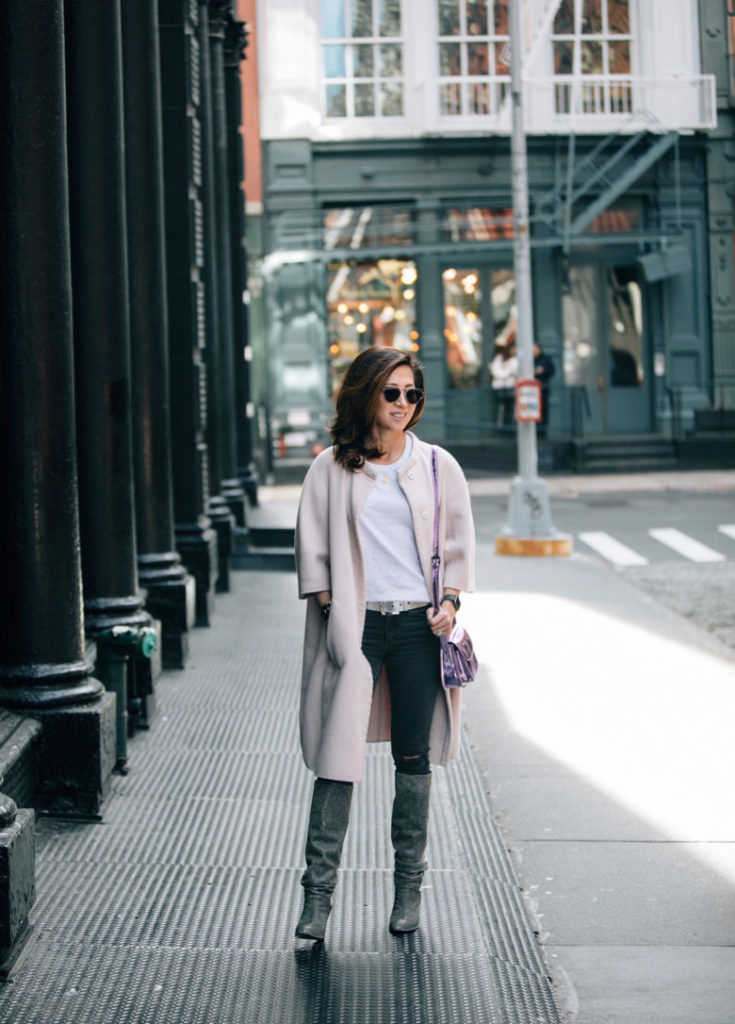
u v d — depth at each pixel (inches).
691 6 831.1
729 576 513.7
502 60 954.1
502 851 191.2
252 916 160.9
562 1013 137.9
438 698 155.0
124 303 240.8
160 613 310.2
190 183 361.4
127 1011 133.6
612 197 943.0
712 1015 139.3
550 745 252.8
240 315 613.9
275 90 961.5
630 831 202.1
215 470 445.4
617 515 741.3
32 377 190.1
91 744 195.8
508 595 444.8
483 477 985.5
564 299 1024.9
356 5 960.3
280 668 317.1
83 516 239.8
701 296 1018.1
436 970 145.5
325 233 994.7
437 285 1007.0
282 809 206.5
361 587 150.3
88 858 180.9
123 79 292.4
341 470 152.8
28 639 194.9
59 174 187.5
